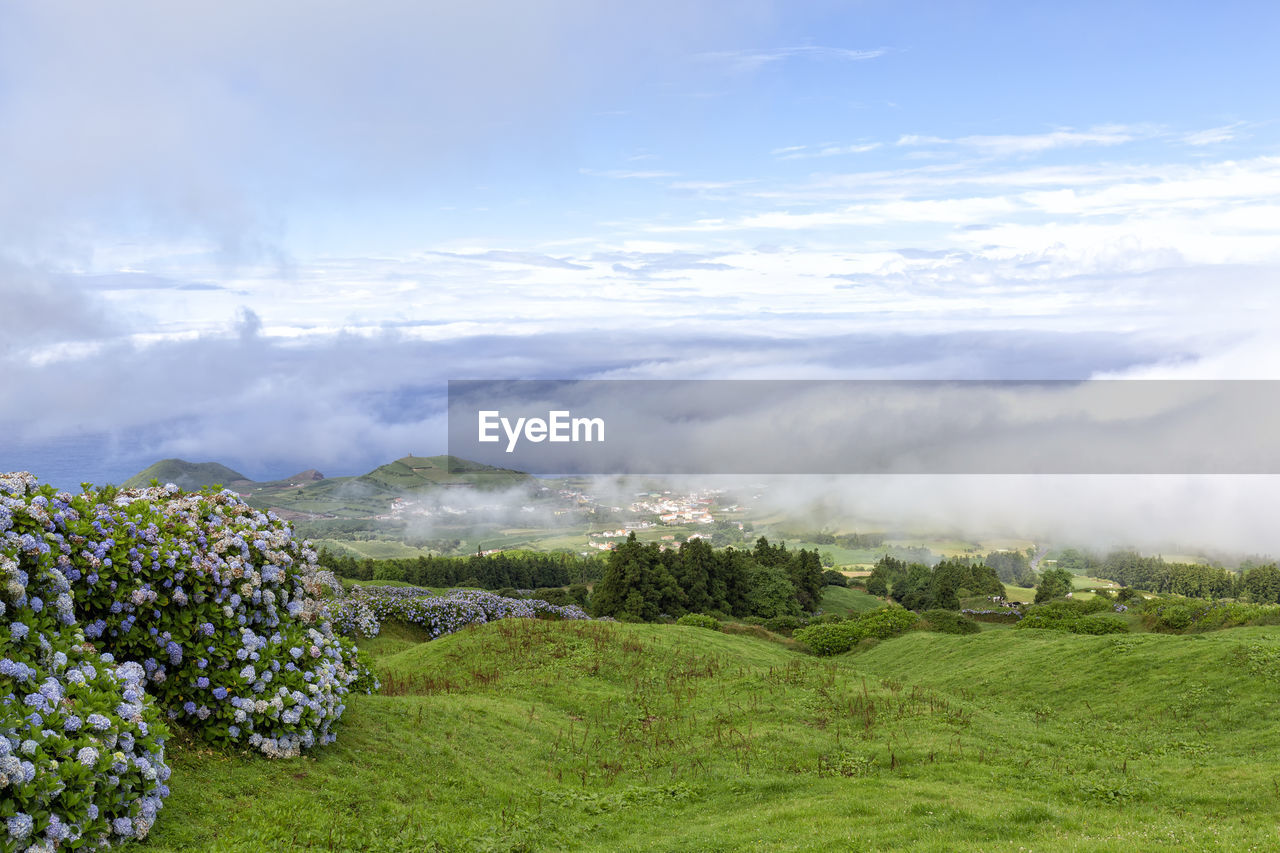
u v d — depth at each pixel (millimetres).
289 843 10312
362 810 12055
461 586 103438
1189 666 24781
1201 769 17500
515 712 20906
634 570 74000
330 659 15039
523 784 15641
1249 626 31984
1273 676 22484
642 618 73188
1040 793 15734
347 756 13812
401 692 23719
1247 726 20438
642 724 21422
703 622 45062
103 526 11992
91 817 8258
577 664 26938
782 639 44656
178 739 11859
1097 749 19656
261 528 14766
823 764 17453
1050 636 34938
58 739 8359
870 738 19250
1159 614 38438
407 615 42156
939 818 13656
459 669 27031
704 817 14875
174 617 12250
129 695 9906
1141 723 22031
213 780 11305
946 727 20031
